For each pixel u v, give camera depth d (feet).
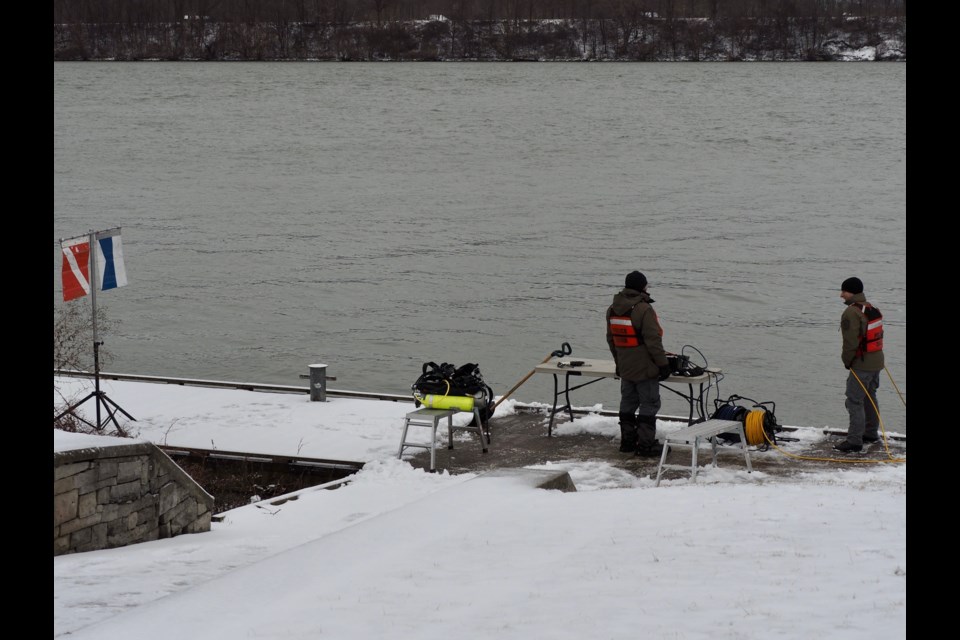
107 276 60.44
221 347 128.47
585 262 187.93
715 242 209.05
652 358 52.54
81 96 629.10
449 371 54.39
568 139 447.83
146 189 303.68
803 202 272.31
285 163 372.38
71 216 250.37
